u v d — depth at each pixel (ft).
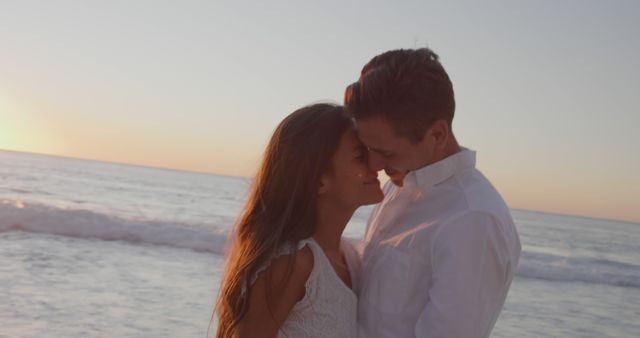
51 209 50.75
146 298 30.58
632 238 178.70
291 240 7.54
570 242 134.92
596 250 120.26
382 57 7.34
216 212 108.27
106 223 49.93
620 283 59.26
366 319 7.79
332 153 7.71
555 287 52.90
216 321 27.63
